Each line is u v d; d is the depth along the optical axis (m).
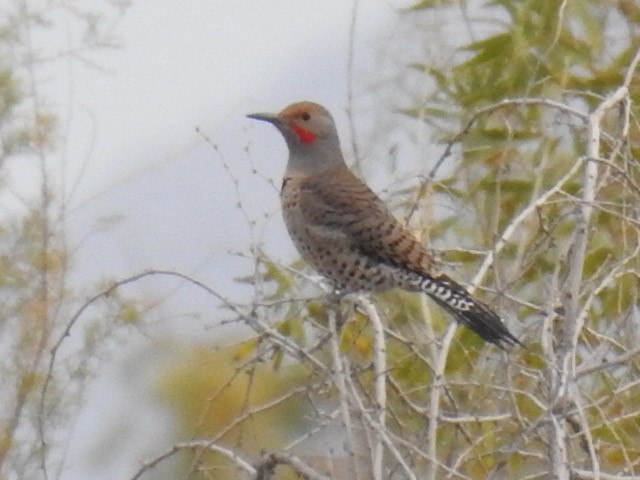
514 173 12.56
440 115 12.62
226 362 12.45
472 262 12.45
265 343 10.66
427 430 10.20
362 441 10.47
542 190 12.27
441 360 10.29
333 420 9.99
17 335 12.19
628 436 10.87
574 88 12.81
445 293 11.95
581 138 12.41
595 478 9.07
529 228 11.91
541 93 12.64
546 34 12.88
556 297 10.09
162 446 12.17
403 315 12.71
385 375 10.30
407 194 13.02
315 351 11.05
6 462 11.88
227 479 11.89
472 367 11.58
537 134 12.50
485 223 12.36
